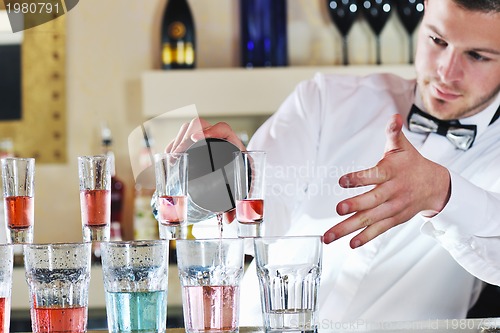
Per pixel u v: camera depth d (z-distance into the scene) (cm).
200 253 119
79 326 120
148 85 329
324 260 216
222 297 119
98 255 319
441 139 215
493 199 172
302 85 235
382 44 343
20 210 135
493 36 202
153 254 118
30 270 119
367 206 146
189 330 121
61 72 350
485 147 215
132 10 350
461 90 210
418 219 207
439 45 210
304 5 346
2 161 134
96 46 350
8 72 349
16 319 314
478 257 177
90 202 136
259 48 336
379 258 210
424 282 208
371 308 210
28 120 350
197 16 347
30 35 349
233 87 328
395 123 155
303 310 119
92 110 350
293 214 224
